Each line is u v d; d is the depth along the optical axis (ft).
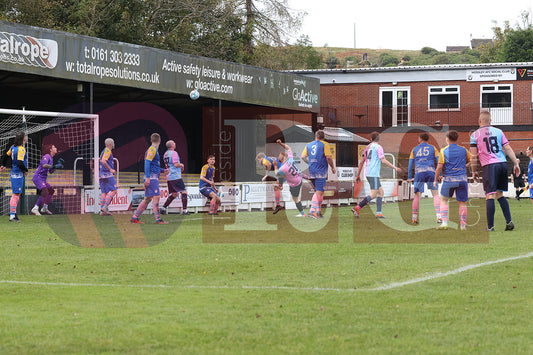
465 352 15.42
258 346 15.97
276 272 27.04
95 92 89.92
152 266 28.78
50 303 20.94
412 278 25.00
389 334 17.03
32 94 95.20
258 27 140.87
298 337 16.74
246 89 89.61
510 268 26.96
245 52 142.10
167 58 76.43
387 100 132.98
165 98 96.89
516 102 127.95
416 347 15.84
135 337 16.70
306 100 102.01
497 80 128.57
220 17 138.21
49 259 31.01
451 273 25.96
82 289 23.41
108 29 117.39
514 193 101.96
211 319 18.66
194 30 135.44
